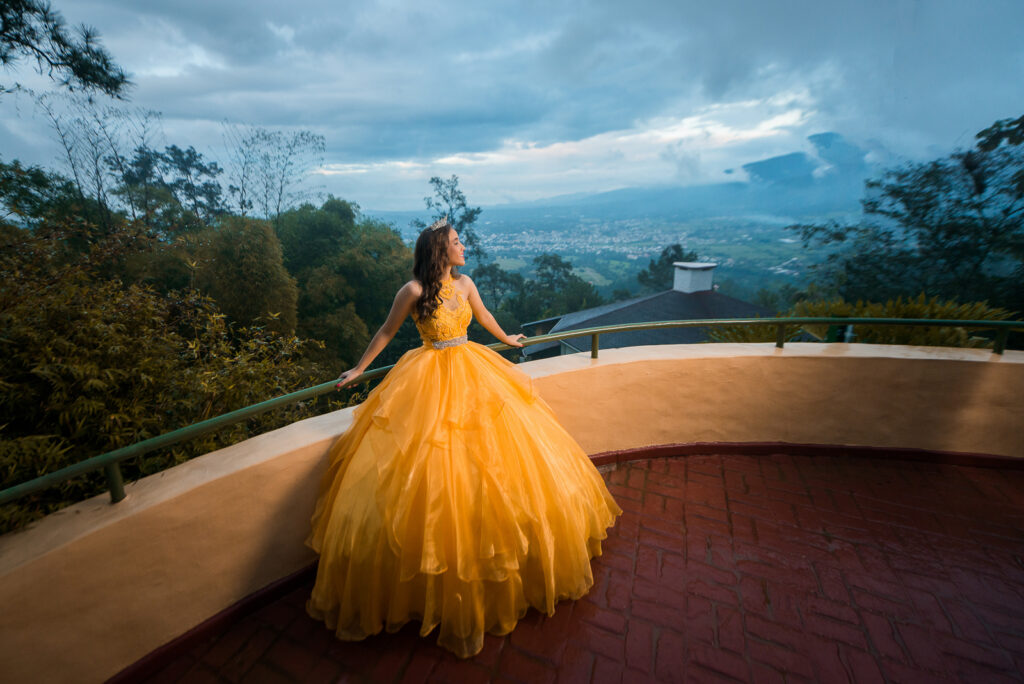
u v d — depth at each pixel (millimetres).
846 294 14016
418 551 1724
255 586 1992
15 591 1380
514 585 1849
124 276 10242
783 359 2977
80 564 1500
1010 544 2336
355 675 1737
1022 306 11266
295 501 2031
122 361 2195
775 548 2340
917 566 2213
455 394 1957
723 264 114312
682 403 3043
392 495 1746
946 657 1784
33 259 2486
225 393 2527
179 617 1786
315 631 1905
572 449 2248
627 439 3041
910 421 2992
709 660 1788
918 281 12977
